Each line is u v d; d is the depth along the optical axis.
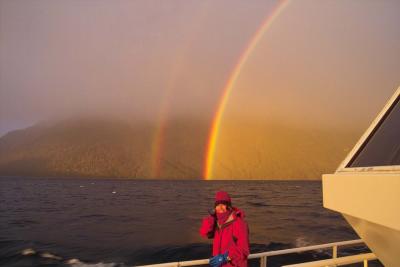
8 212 42.69
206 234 3.54
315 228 26.70
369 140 2.61
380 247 2.24
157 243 20.53
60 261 16.02
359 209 2.06
